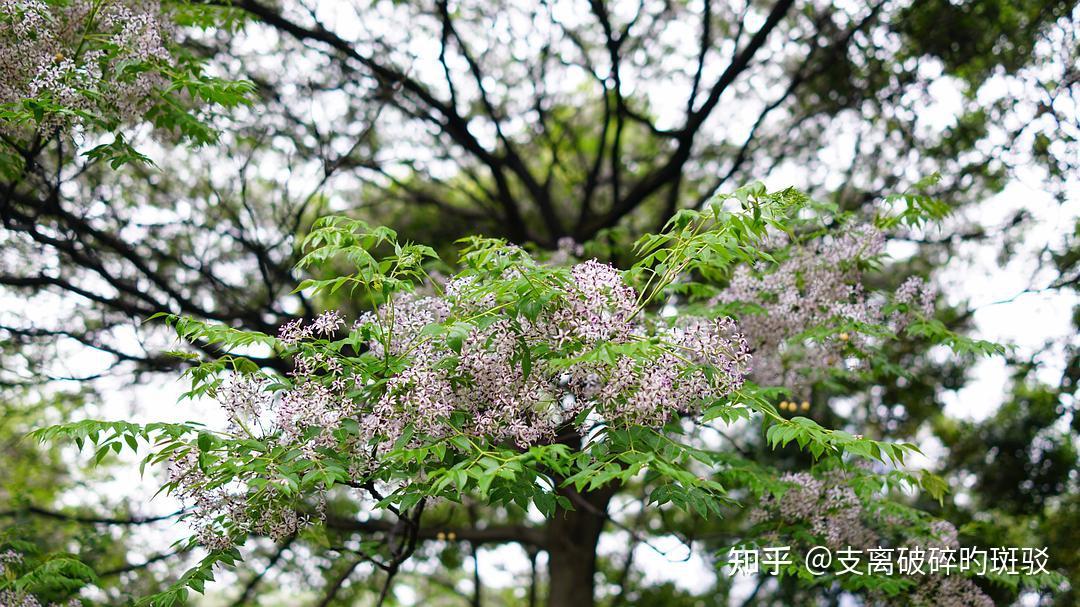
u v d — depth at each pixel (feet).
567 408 12.95
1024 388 33.63
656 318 17.06
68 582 17.34
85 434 12.51
